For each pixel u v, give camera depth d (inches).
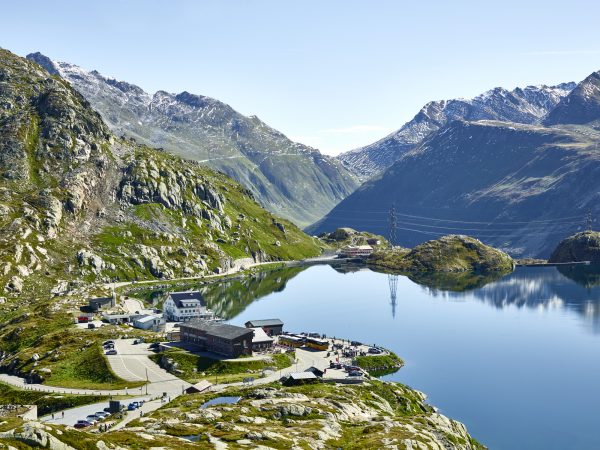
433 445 4931.1
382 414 6279.5
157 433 4690.0
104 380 7790.4
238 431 4820.4
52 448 3452.3
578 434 6781.5
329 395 6466.5
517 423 7155.5
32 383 7854.3
